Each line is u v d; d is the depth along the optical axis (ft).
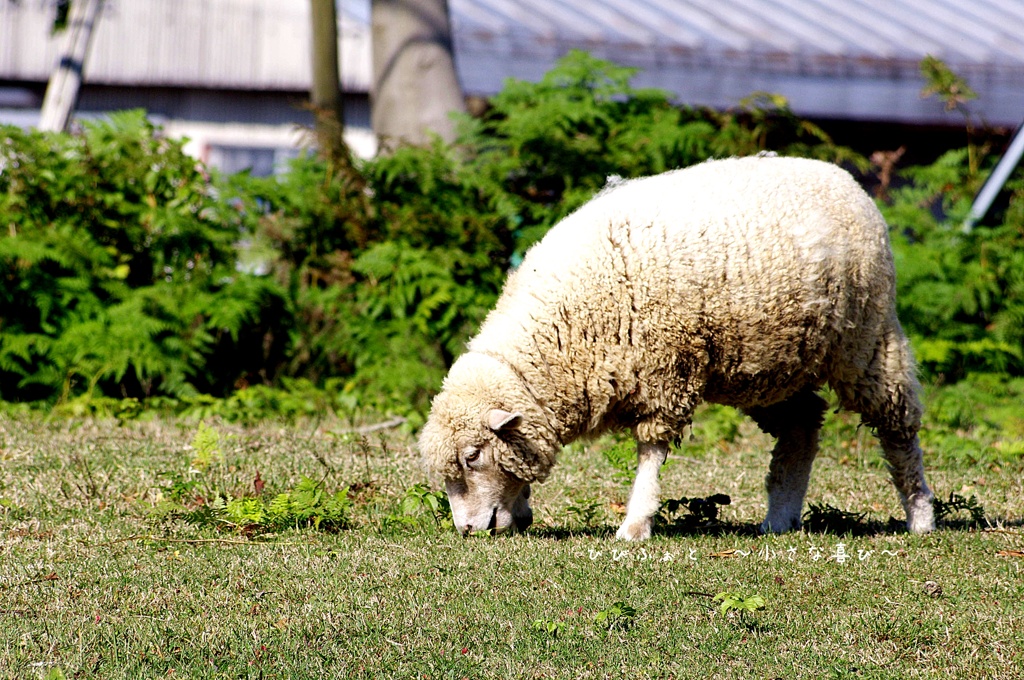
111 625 30.81
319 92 85.25
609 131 78.02
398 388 69.97
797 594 33.63
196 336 70.18
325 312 72.84
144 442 55.52
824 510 43.11
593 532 42.22
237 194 74.23
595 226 39.40
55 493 45.50
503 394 39.45
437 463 40.14
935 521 43.91
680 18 123.03
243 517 41.32
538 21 119.55
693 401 39.63
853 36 122.52
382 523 42.24
